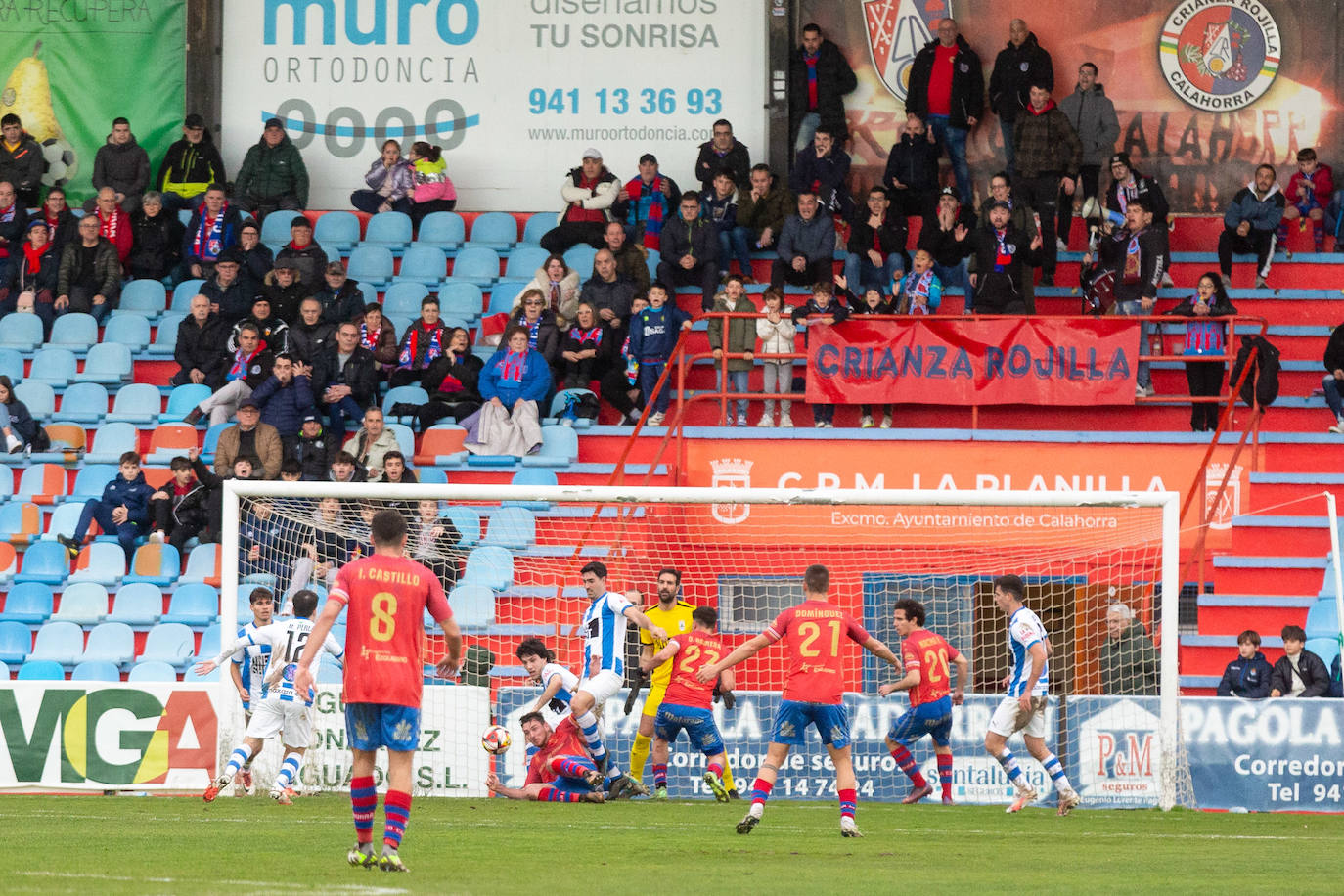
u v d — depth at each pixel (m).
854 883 25.44
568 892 23.45
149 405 70.62
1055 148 72.06
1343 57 78.00
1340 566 58.44
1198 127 78.12
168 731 47.53
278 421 65.06
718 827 37.81
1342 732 46.84
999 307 68.44
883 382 65.19
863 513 61.66
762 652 60.34
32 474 66.56
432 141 80.31
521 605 59.31
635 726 50.75
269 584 58.88
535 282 70.69
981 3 78.62
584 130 79.81
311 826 35.94
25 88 80.94
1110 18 78.38
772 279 70.69
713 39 79.25
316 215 77.88
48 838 32.25
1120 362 64.69
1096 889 24.97
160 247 76.00
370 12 80.69
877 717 50.00
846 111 79.12
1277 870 28.77
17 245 75.50
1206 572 61.69
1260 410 62.66
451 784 48.62
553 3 80.19
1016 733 48.78
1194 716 47.22
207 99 80.12
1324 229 75.56
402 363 69.06
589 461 67.00
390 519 26.86
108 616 59.91
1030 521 61.06
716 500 47.62
